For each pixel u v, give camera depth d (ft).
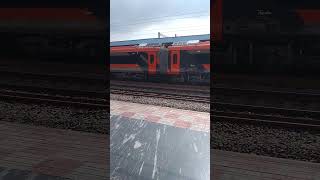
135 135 23.26
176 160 18.43
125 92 46.42
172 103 37.78
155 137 22.67
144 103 38.11
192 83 45.88
